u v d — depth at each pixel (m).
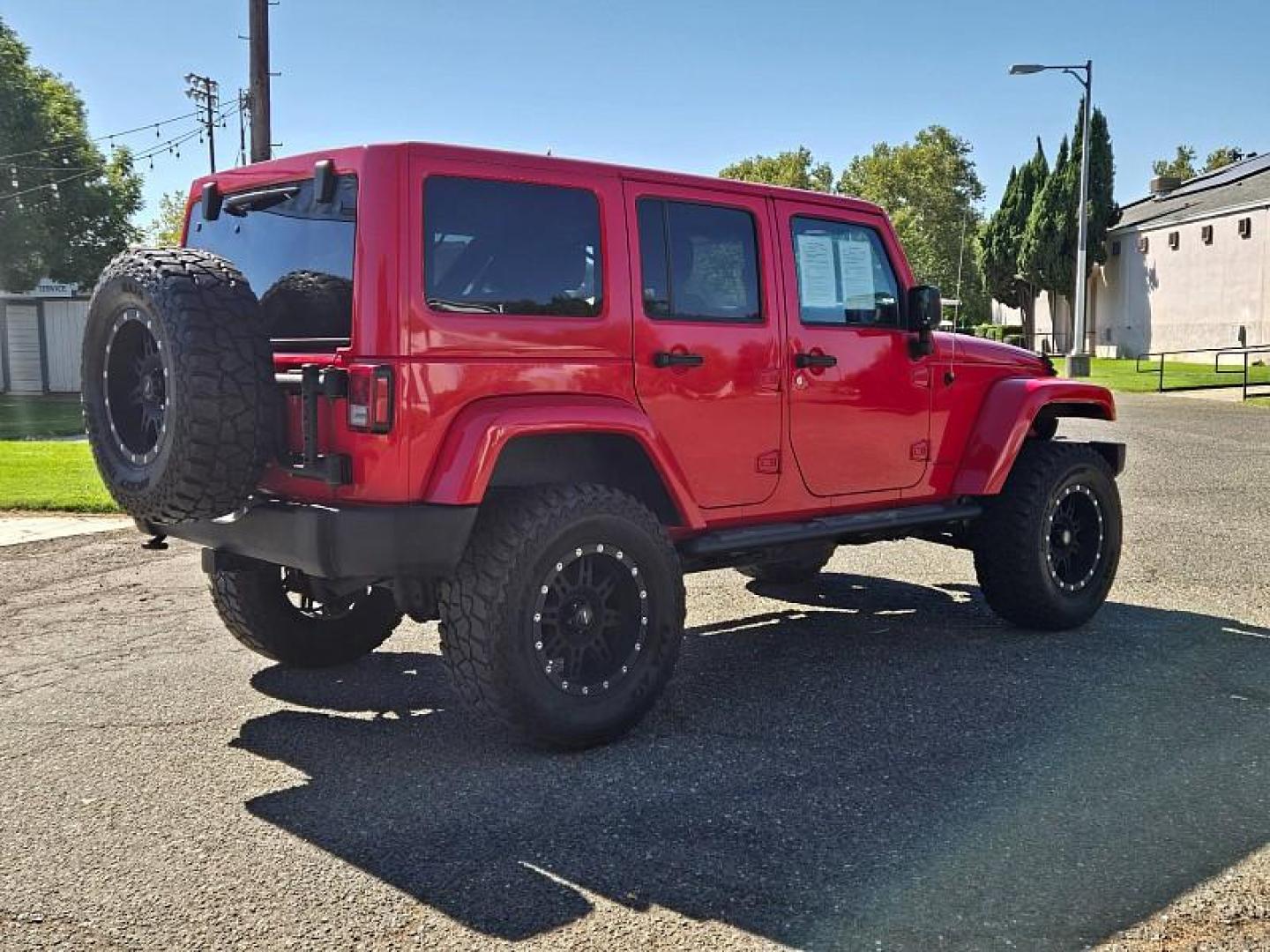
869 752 4.19
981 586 5.98
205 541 4.33
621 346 4.37
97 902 3.08
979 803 3.70
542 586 4.01
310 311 4.18
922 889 3.11
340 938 2.88
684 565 5.00
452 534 3.82
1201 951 2.80
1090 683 5.03
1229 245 35.00
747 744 4.29
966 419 5.77
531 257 4.14
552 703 4.05
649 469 4.57
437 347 3.87
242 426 3.81
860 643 5.77
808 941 2.86
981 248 47.19
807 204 5.08
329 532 3.79
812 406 5.05
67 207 36.53
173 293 3.78
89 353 4.18
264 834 3.51
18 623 6.18
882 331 5.34
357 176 3.90
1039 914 2.98
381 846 3.42
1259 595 6.76
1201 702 4.75
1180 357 37.81
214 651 5.64
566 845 3.41
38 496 10.45
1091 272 43.91
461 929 2.93
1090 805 3.68
